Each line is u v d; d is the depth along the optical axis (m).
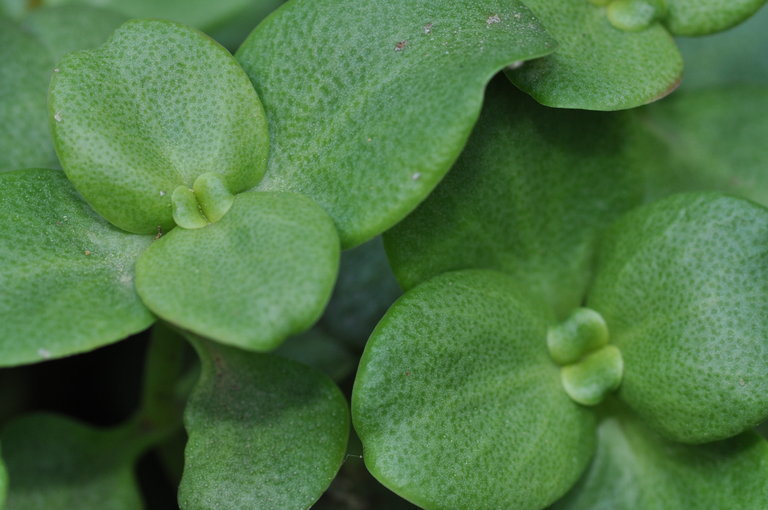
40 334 0.21
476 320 0.22
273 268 0.21
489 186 0.23
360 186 0.21
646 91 0.22
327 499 0.25
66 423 0.25
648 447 0.23
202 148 0.22
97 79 0.22
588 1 0.23
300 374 0.22
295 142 0.22
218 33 0.27
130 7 0.26
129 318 0.21
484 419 0.22
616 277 0.23
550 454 0.22
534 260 0.23
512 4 0.22
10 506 0.24
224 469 0.22
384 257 0.25
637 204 0.23
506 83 0.23
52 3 0.26
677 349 0.22
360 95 0.22
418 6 0.22
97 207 0.22
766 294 0.22
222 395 0.22
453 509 0.21
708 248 0.22
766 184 0.25
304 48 0.22
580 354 0.23
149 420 0.25
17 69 0.24
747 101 0.25
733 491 0.22
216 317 0.21
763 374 0.22
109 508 0.25
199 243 0.21
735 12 0.23
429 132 0.21
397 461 0.21
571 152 0.23
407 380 0.21
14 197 0.22
